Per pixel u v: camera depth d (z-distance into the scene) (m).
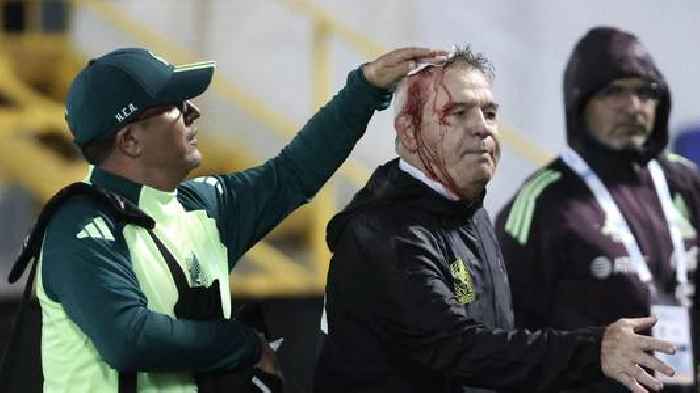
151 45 23.81
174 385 10.09
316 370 11.17
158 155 10.41
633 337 9.59
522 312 14.23
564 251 14.09
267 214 11.57
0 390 10.02
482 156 10.62
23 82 24.11
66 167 21.58
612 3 24.58
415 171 10.73
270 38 24.03
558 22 24.52
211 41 24.03
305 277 20.14
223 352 9.97
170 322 9.80
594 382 10.07
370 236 10.49
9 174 21.45
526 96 24.39
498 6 24.47
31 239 10.01
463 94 10.64
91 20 24.22
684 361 14.14
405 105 10.84
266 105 23.97
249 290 19.62
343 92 11.71
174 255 10.30
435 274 10.34
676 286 14.27
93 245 9.82
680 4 24.72
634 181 14.52
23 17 24.41
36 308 10.33
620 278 13.99
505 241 14.31
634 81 14.41
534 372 9.84
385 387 10.59
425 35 24.25
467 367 10.05
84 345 9.98
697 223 14.62
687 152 23.19
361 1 24.20
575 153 14.61
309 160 11.70
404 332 10.29
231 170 23.22
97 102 10.31
